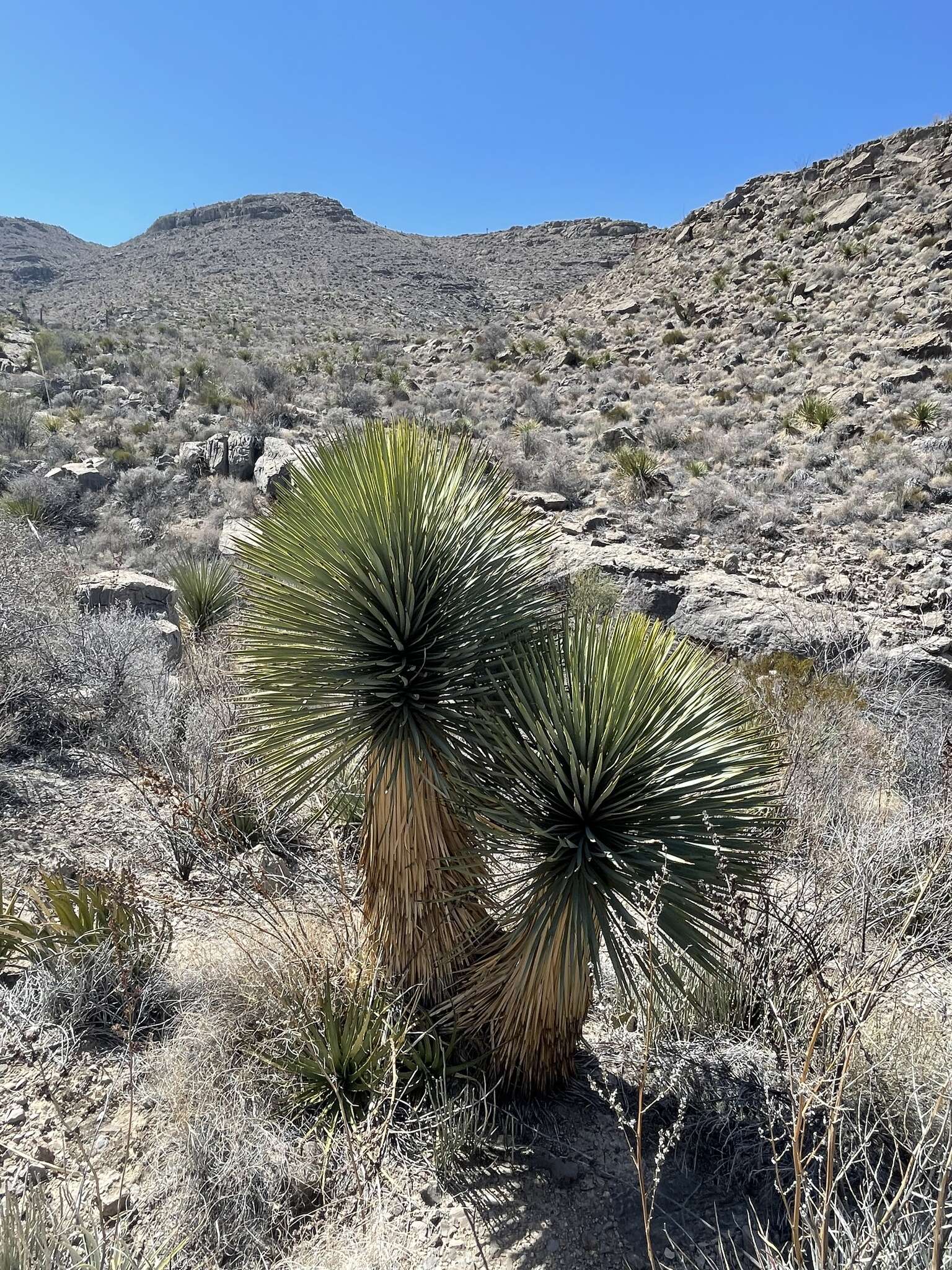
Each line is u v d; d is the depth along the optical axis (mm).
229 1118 2779
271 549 3143
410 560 2910
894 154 39719
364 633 2949
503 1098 3145
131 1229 2457
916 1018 3139
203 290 88188
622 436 21031
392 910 3189
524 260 106125
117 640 6684
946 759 5133
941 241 31156
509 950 2967
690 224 46875
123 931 3506
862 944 2988
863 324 28375
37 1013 3242
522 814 2885
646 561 12977
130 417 26922
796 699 7020
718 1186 2873
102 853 4457
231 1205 2529
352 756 3104
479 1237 2607
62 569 8648
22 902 3961
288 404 26391
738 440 20562
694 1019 3357
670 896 2715
